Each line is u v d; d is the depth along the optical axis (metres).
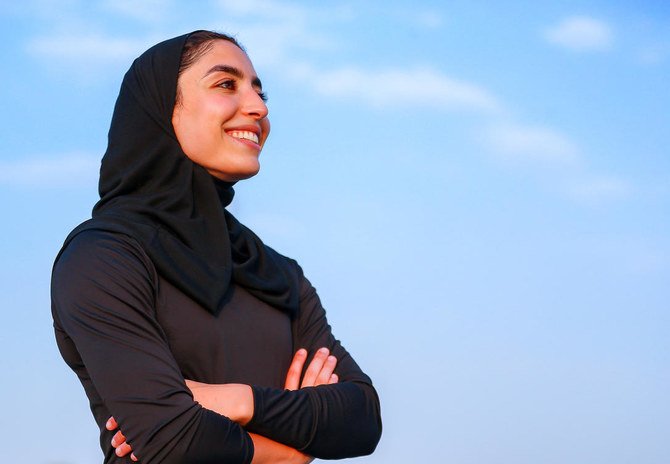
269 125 4.20
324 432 3.69
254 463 3.53
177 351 3.66
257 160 4.07
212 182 4.01
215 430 3.39
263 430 3.55
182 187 3.94
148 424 3.37
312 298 4.30
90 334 3.50
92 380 3.51
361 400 3.87
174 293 3.71
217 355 3.73
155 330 3.54
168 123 3.99
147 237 3.72
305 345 4.18
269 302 4.02
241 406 3.50
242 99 4.06
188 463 3.35
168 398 3.39
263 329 3.92
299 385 4.02
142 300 3.57
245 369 3.80
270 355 3.91
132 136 4.00
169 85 3.99
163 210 3.86
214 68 4.01
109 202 3.94
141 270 3.62
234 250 4.02
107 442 3.67
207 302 3.74
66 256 3.67
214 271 3.82
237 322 3.84
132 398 3.39
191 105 3.99
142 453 3.37
